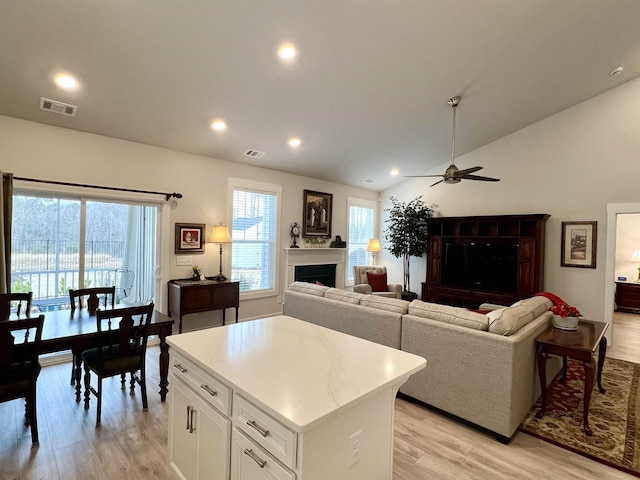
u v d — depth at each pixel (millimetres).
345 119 4406
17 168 3459
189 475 1749
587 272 4969
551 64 3850
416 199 6770
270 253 5844
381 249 7598
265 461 1250
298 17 2668
